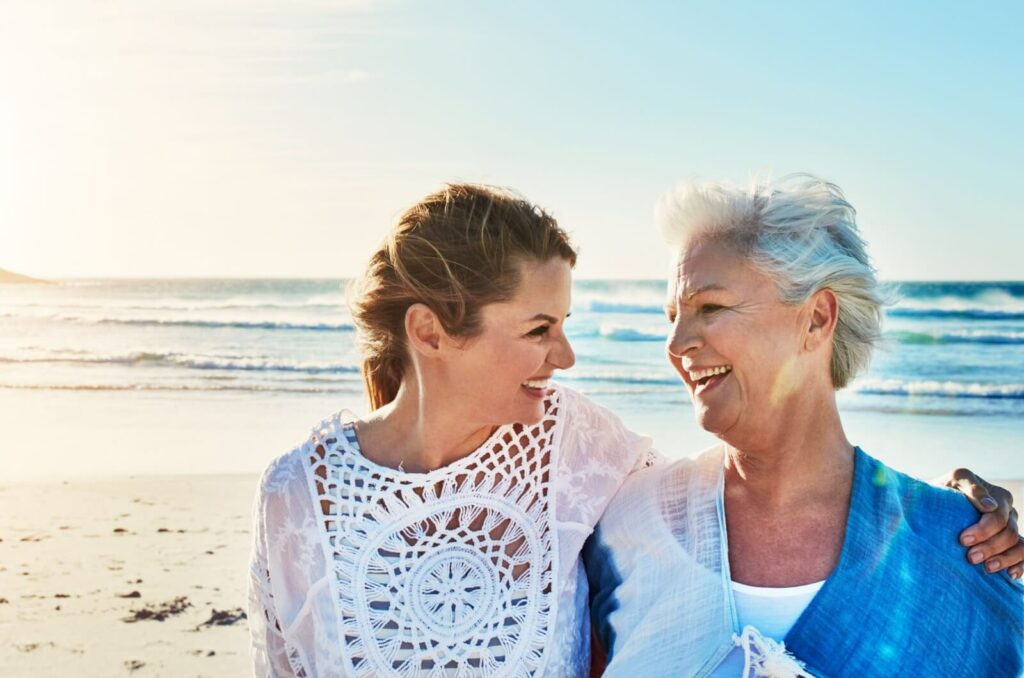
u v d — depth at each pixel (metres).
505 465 2.50
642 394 15.15
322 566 2.42
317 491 2.47
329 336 20.23
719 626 2.25
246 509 9.57
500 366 2.30
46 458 12.05
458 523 2.47
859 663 2.13
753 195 2.26
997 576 2.18
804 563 2.27
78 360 18.56
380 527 2.44
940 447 12.73
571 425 2.60
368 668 2.36
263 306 22.91
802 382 2.27
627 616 2.43
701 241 2.26
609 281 20.06
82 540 8.61
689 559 2.37
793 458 2.30
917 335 18.52
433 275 2.29
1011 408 14.61
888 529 2.22
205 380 17.17
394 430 2.51
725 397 2.27
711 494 2.43
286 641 2.46
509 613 2.40
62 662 6.25
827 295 2.23
